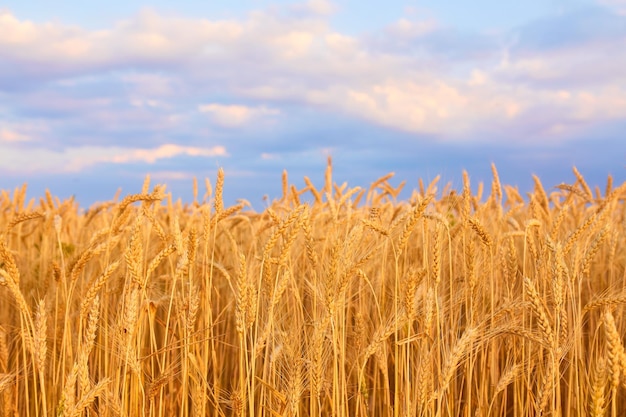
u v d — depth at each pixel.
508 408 1.64
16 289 1.25
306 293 1.70
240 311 1.25
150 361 1.55
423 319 1.34
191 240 1.32
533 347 1.45
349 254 1.35
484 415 1.46
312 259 1.41
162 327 1.72
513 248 1.48
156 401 1.46
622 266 1.82
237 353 1.68
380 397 1.56
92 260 1.89
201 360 1.43
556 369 1.20
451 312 1.38
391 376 1.61
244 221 2.08
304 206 1.41
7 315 1.81
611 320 1.07
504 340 1.61
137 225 1.26
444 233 1.56
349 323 1.55
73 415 1.13
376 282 1.65
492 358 1.47
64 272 1.47
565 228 2.09
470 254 1.40
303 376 1.37
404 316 1.32
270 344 1.47
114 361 1.41
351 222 1.70
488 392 1.55
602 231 1.33
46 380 1.54
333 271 1.28
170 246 1.33
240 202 2.25
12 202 2.70
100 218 2.54
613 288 1.59
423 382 1.25
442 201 1.90
